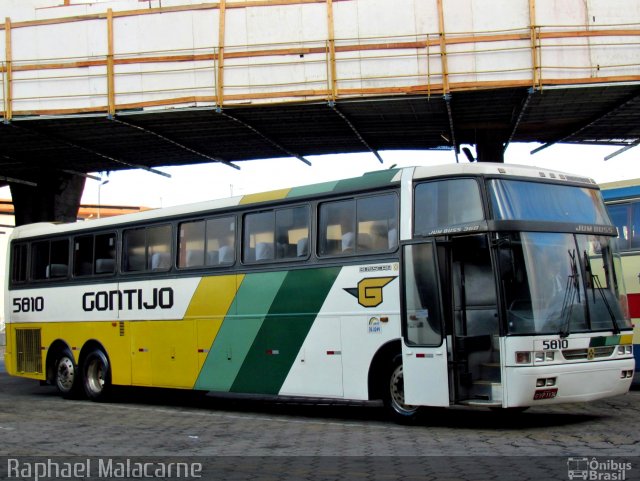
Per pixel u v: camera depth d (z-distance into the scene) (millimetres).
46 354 18016
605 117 20812
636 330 15383
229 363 13992
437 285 11078
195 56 20188
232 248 14227
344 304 12344
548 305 10781
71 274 17578
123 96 20609
